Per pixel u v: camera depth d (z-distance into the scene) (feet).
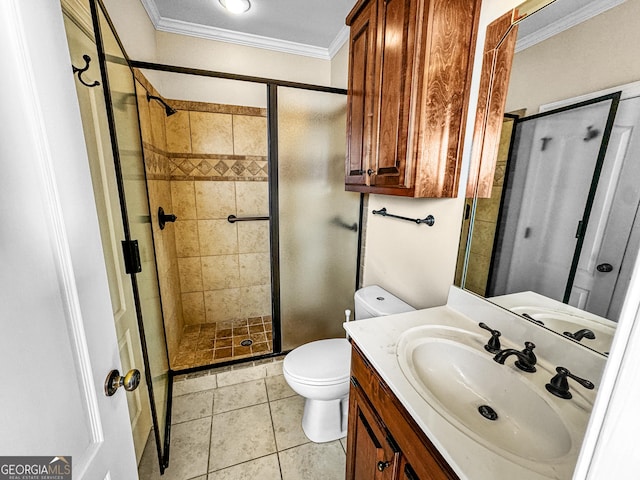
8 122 1.16
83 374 1.59
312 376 4.22
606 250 2.14
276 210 5.91
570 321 2.42
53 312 1.39
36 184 1.30
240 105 7.13
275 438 4.69
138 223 3.82
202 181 7.24
